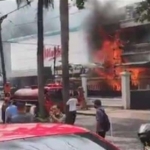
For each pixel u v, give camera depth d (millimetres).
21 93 25953
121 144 13617
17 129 3703
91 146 3674
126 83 28906
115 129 18016
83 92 30031
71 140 3609
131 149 12508
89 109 29984
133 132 16828
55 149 3412
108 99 31797
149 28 36812
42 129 3709
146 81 31688
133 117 23188
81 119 23641
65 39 19656
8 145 3307
